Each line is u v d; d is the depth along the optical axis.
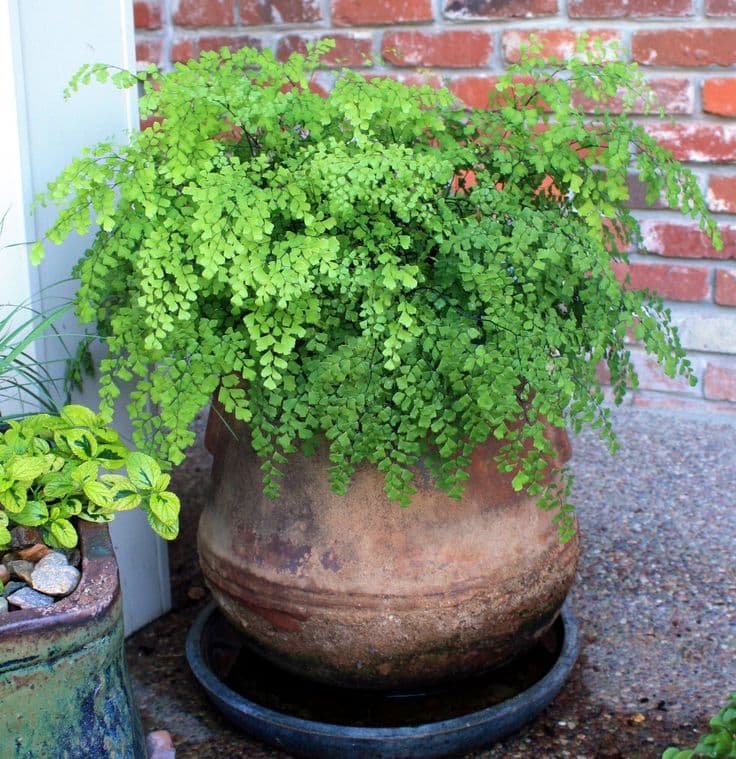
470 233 1.53
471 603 1.68
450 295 1.59
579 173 1.78
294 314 1.51
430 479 1.66
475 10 3.01
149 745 1.66
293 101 1.62
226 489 1.80
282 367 1.49
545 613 1.79
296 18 3.22
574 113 1.69
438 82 3.11
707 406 3.09
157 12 3.36
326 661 1.73
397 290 1.54
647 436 2.97
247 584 1.74
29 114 1.80
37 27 1.79
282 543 1.70
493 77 3.04
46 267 1.86
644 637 2.10
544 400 1.52
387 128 1.71
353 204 1.57
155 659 2.05
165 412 1.56
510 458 1.55
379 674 1.73
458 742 1.69
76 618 1.28
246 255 1.49
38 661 1.27
